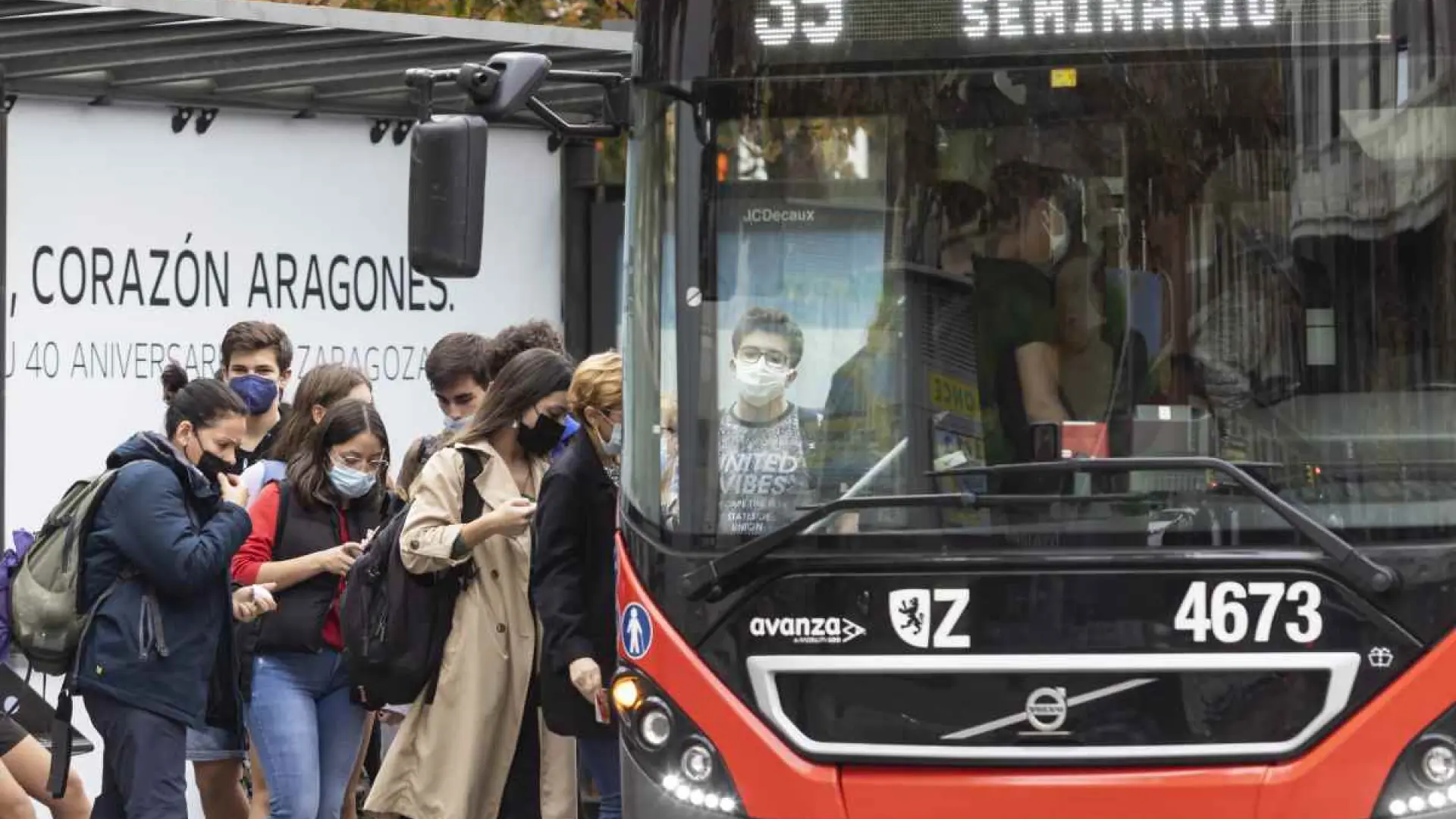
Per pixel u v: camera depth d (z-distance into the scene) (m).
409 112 22.47
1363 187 12.21
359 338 22.25
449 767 15.63
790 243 12.59
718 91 12.65
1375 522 11.95
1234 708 11.73
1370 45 12.23
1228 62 12.31
